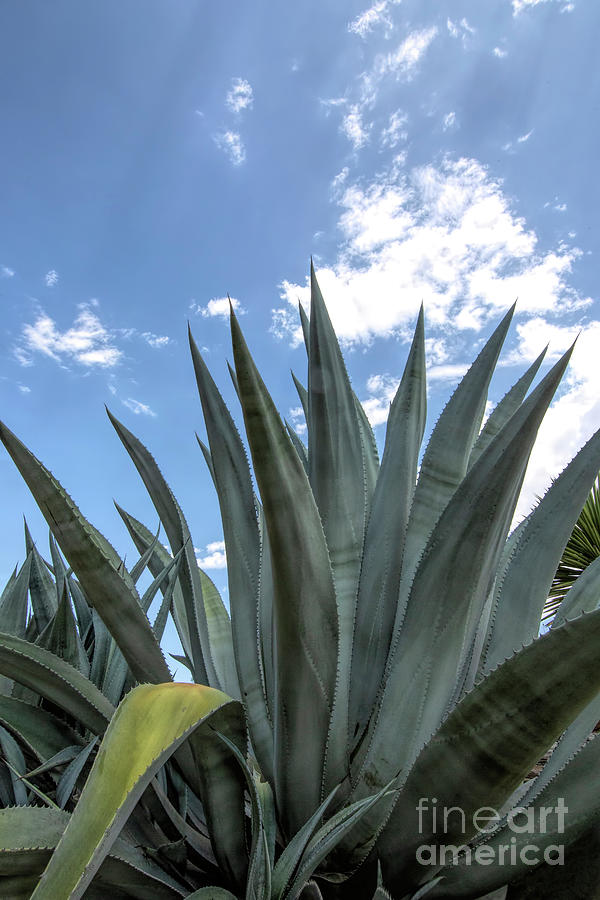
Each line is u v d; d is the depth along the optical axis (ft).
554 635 3.50
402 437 6.77
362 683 5.91
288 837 4.99
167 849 4.53
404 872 4.56
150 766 2.87
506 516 5.19
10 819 3.79
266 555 6.30
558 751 5.18
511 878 4.57
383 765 4.87
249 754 5.69
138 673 5.17
